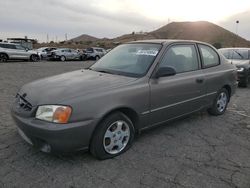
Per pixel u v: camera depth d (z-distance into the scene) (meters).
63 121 3.37
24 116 3.61
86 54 33.47
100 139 3.68
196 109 5.27
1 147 4.10
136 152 4.11
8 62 23.22
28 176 3.37
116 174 3.47
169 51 4.71
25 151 3.99
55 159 3.79
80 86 3.78
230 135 4.97
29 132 3.51
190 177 3.47
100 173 3.49
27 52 25.06
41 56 30.47
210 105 5.70
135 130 4.23
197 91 5.13
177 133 4.95
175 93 4.62
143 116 4.18
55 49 32.09
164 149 4.25
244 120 5.91
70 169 3.55
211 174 3.56
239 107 7.10
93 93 3.62
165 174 3.52
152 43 4.89
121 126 3.94
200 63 5.34
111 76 4.29
